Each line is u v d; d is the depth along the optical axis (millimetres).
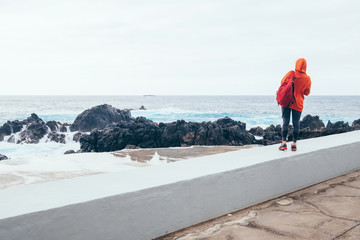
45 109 77375
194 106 89125
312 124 36688
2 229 2156
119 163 6266
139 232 2863
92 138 23766
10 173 5387
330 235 3082
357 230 3188
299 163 4551
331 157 5098
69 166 5941
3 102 111625
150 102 121750
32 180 4996
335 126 36250
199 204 3354
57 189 2854
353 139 5934
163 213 3043
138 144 23984
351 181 4969
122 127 25297
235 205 3717
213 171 3549
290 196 4289
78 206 2486
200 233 3139
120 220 2729
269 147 5168
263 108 77125
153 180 3170
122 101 134125
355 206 3883
